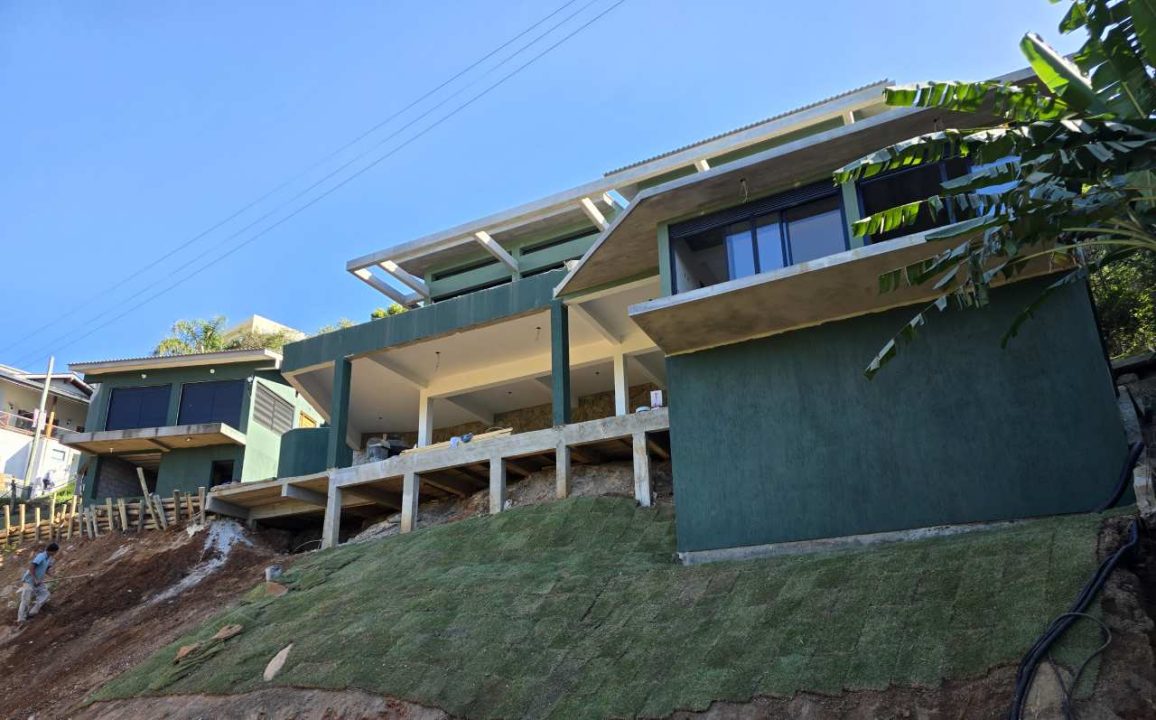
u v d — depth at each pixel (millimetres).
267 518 22875
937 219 13297
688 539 14070
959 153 8820
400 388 25250
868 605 9539
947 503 12375
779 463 13797
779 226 14656
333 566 17188
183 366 28297
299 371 23656
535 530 16078
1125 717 6590
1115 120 8047
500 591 13156
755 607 10430
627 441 17922
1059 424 11953
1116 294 21625
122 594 19578
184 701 12203
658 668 9719
